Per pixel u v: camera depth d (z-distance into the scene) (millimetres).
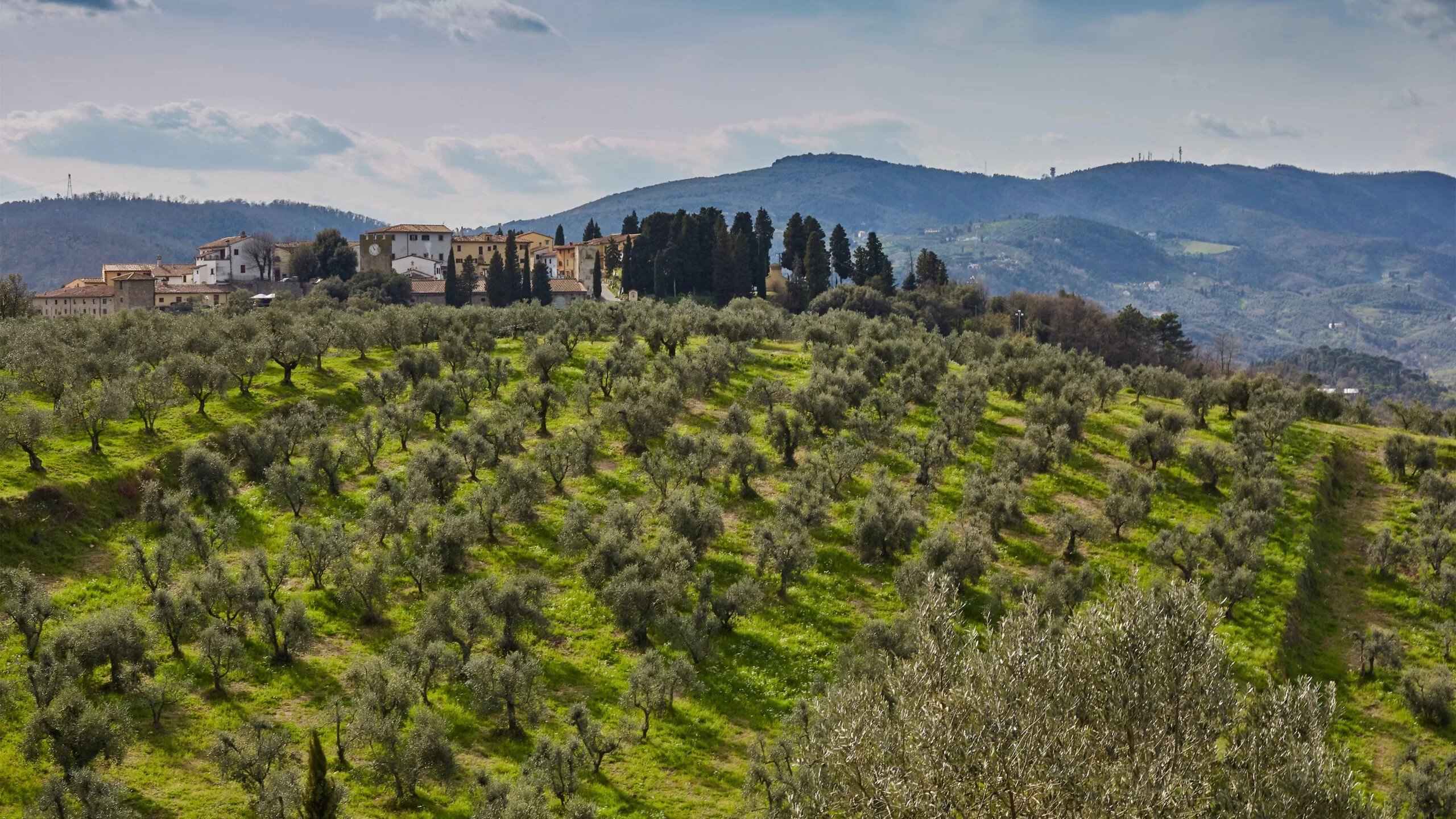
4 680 34406
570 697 41562
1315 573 60312
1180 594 30031
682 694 42844
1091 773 25609
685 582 49000
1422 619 56281
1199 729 27750
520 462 62781
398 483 56219
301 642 40562
